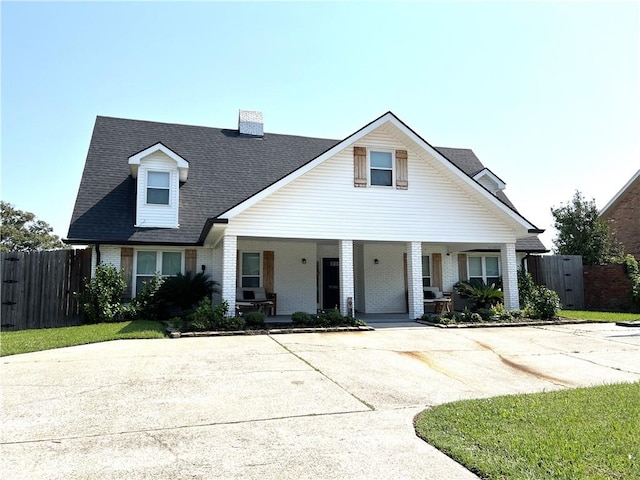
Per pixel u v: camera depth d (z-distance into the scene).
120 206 15.00
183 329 11.14
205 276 14.78
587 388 5.89
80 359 7.62
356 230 13.58
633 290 16.78
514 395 5.55
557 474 3.21
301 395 5.55
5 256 13.22
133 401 5.23
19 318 13.12
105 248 14.20
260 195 12.54
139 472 3.33
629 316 14.70
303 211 13.15
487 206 14.84
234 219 12.52
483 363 7.82
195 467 3.43
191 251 15.24
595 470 3.29
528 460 3.47
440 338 10.41
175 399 5.32
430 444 3.93
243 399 5.34
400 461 3.57
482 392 5.94
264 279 16.14
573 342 9.89
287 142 19.89
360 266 17.81
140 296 13.86
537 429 4.20
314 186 13.34
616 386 5.98
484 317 13.55
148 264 14.87
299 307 16.39
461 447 3.76
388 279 17.69
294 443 3.96
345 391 5.79
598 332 11.38
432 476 3.29
